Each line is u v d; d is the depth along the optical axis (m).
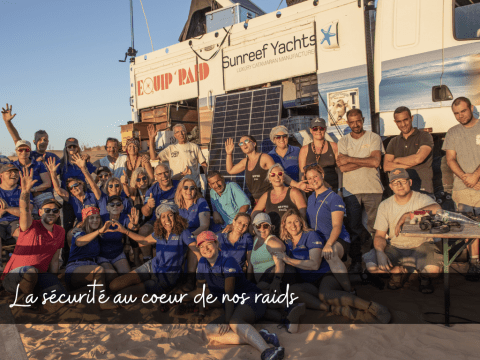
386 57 5.40
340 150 5.15
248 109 6.78
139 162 6.63
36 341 3.56
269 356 2.98
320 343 3.27
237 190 5.10
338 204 4.27
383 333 3.30
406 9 5.22
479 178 4.43
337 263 4.02
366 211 5.04
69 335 3.67
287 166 5.55
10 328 3.70
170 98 8.16
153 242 4.68
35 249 4.39
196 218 5.03
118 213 5.20
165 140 8.16
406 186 4.09
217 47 7.31
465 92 4.92
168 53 8.12
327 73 6.04
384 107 5.46
